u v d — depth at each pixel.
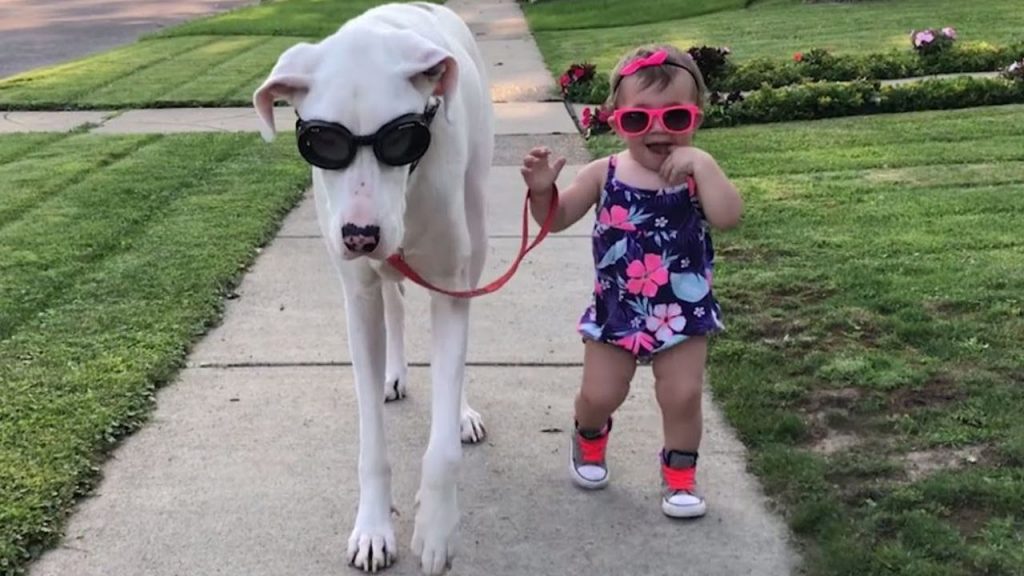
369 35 2.57
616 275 3.23
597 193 3.32
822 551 2.97
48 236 6.00
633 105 3.18
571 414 3.94
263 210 6.49
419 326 4.79
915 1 16.97
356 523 3.14
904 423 3.66
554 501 3.36
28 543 3.10
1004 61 10.75
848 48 12.50
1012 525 3.05
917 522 3.05
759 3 18.33
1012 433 3.54
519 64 12.62
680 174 3.15
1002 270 5.06
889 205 6.25
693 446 3.24
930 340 4.31
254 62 13.34
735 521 3.20
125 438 3.76
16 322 4.73
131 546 3.13
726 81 10.20
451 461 2.89
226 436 3.78
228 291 5.19
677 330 3.18
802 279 5.05
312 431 3.82
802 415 3.79
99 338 4.54
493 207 6.66
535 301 5.04
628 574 2.97
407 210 2.79
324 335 4.66
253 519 3.27
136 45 15.54
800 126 8.80
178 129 9.30
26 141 8.75
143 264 5.50
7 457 3.52
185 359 4.41
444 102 2.72
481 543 3.13
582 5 19.77
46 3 23.73
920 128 8.39
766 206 6.32
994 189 6.52
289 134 8.86
